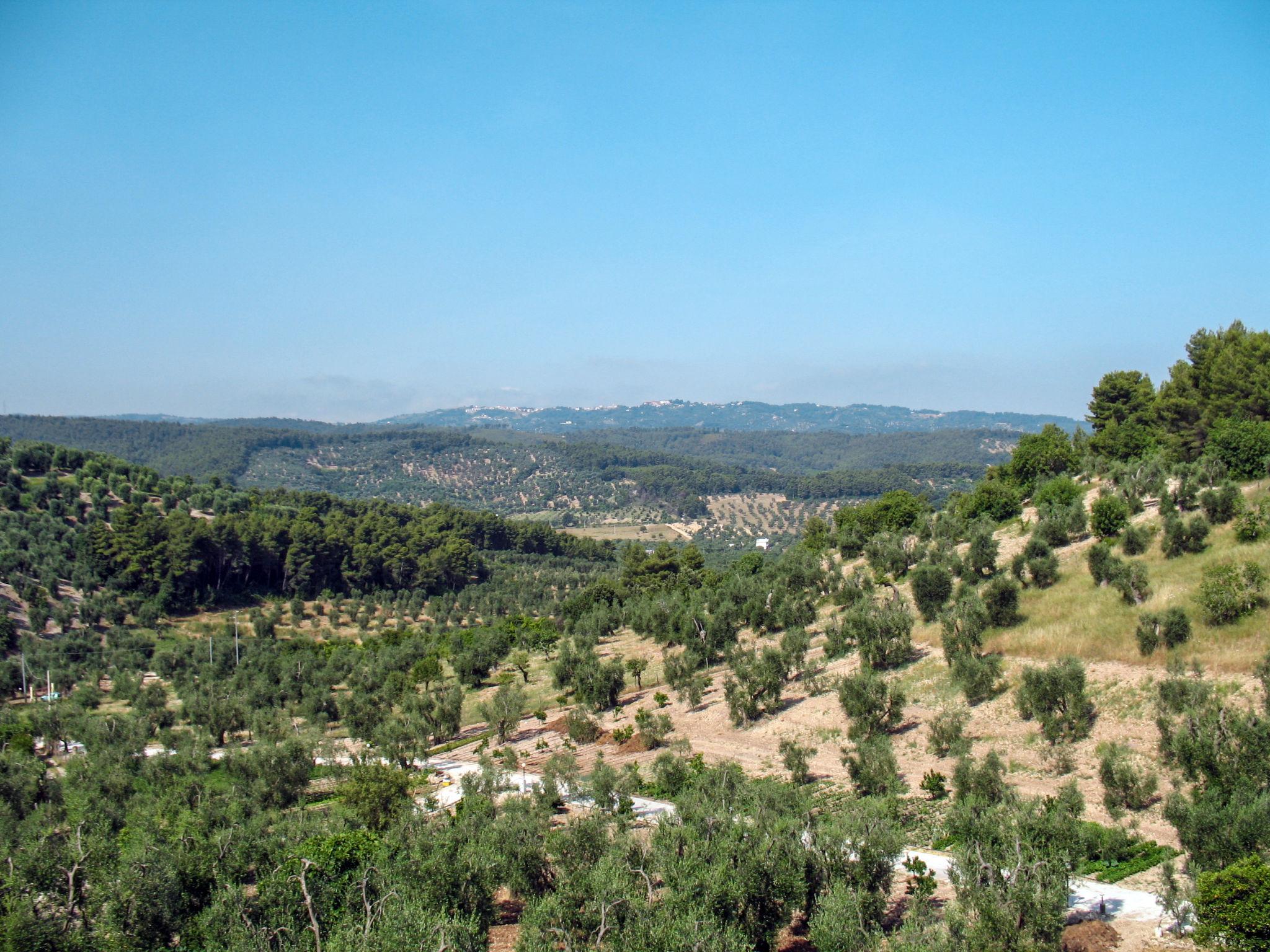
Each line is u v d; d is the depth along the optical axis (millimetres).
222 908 27359
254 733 66500
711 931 22906
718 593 90000
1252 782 28375
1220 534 55594
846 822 29422
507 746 58125
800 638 60219
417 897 26828
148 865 28906
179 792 44656
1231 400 79312
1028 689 43188
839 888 25500
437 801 41031
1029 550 63031
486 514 199625
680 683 62250
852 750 46094
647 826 37062
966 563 67312
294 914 27062
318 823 38562
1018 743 42219
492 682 84062
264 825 38156
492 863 28906
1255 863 22359
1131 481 70188
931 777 38594
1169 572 53281
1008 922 21641
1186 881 25766
